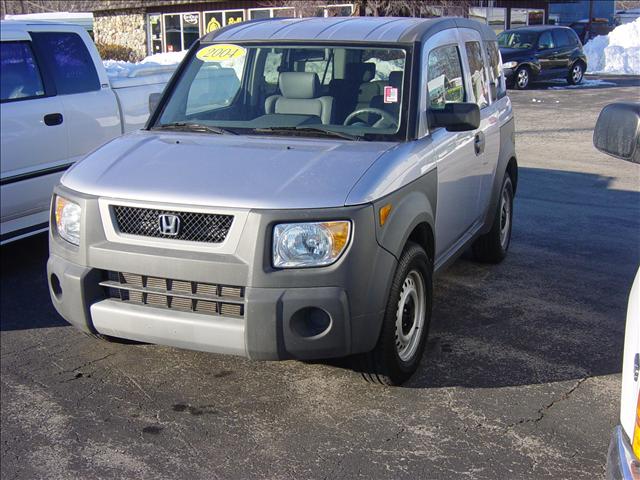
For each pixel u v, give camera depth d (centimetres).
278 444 389
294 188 388
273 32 532
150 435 400
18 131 643
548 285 627
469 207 571
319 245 376
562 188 1002
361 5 1983
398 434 397
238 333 379
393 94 475
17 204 648
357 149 436
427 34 510
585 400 431
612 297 600
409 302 446
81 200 410
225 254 380
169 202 390
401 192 417
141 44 2977
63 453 385
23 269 671
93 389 450
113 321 406
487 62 647
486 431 399
